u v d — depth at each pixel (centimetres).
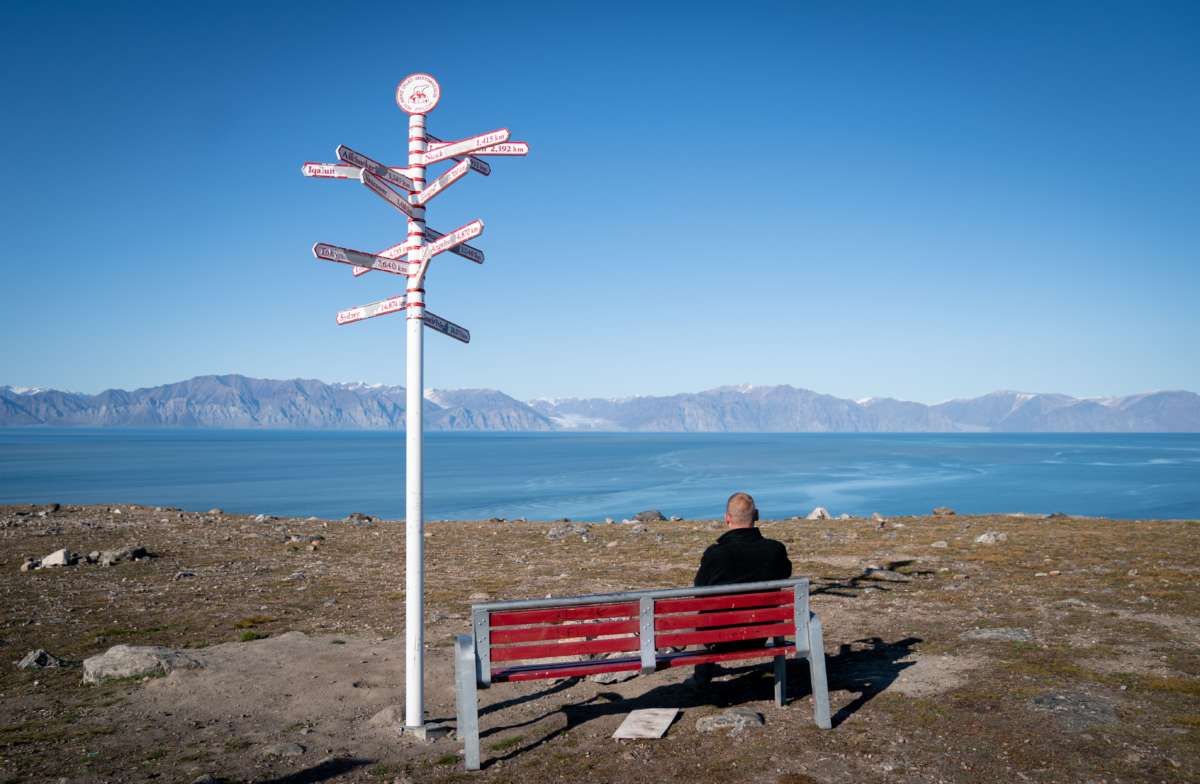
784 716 662
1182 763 542
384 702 737
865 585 1284
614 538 2127
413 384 671
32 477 12081
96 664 821
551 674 586
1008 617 1026
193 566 1648
